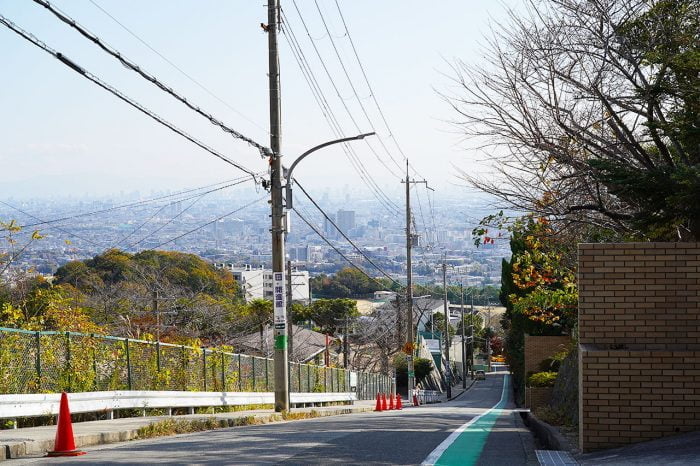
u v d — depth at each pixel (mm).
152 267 49500
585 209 15266
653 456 8414
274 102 24656
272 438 13750
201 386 26297
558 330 40062
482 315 127875
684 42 13250
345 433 14883
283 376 25016
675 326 10070
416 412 31703
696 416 9664
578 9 15266
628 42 14656
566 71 15648
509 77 19141
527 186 17141
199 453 11086
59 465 9820
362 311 81875
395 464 9859
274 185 24859
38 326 22391
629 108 14289
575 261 21688
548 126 16281
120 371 20750
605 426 9867
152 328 40250
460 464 9992
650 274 10141
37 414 15492
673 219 11625
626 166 12164
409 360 51812
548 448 13109
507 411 31781
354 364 70438
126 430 14727
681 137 12266
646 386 9781
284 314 25078
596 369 9906
